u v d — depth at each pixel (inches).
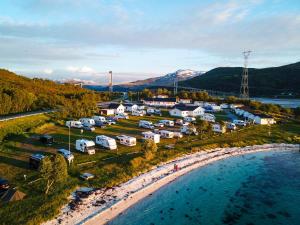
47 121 3698.3
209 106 6122.1
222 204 1895.9
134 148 2723.9
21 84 6289.4
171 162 2576.3
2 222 1342.3
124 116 4394.7
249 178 2416.3
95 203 1700.3
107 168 2159.2
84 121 3750.0
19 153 2345.0
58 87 7785.4
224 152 3097.9
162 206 1798.7
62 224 1446.9
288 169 2684.5
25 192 1660.9
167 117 4827.8
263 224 1656.0
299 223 1675.7
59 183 1800.0
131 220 1590.8
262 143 3570.4
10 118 3312.0
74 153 2440.9
